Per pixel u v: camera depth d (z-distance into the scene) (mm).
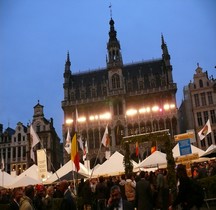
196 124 70250
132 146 69812
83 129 76562
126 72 84000
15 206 9516
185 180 10445
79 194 18219
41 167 26391
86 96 82625
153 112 74562
